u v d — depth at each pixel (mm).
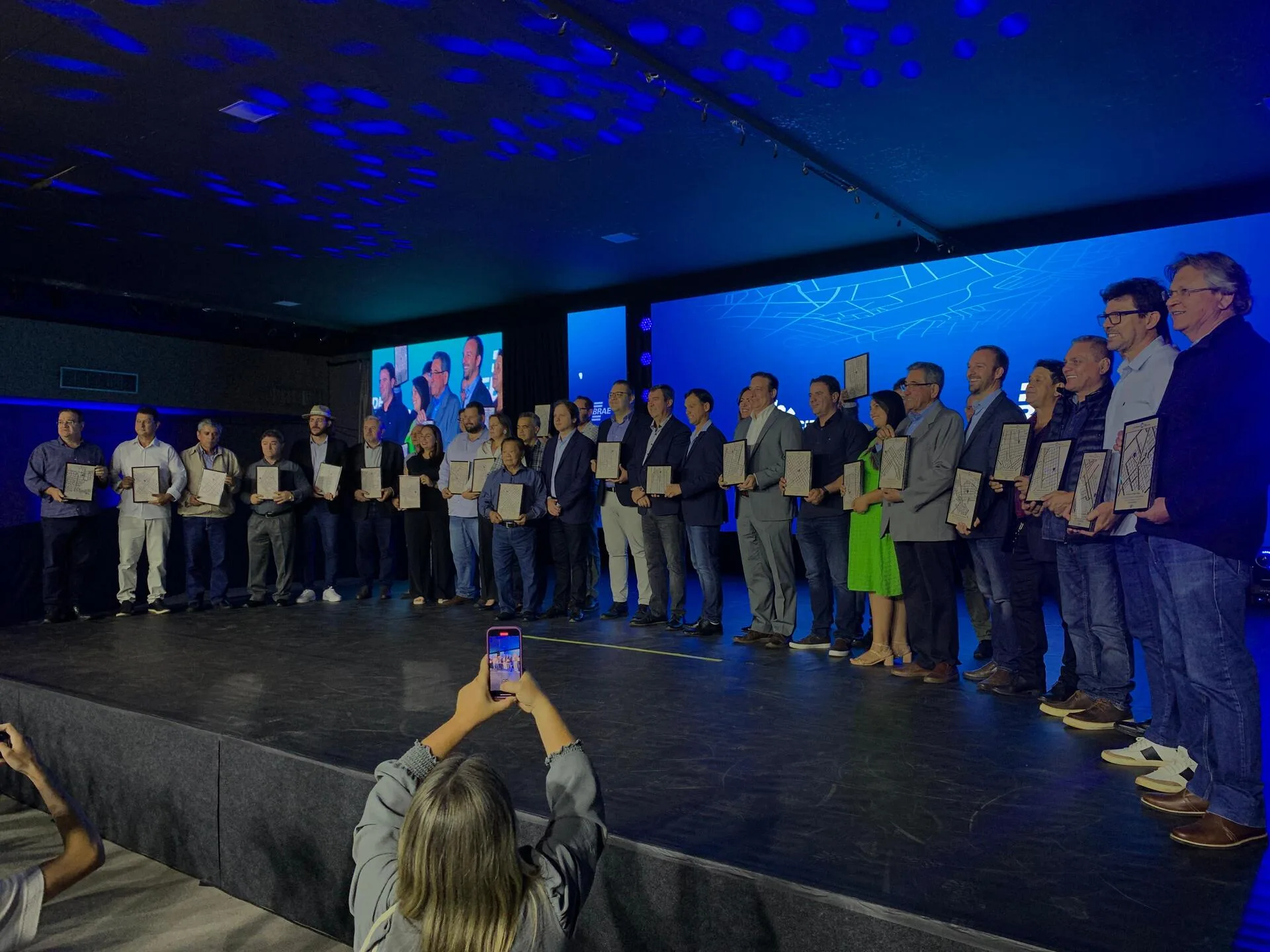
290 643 4848
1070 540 3012
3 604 6652
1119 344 2668
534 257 7559
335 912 2508
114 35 3785
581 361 9273
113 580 6895
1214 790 2059
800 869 1860
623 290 8961
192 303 8969
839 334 7797
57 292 7996
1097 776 2516
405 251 7219
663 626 5410
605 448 5633
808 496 4441
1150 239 6383
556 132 4887
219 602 6406
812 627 5242
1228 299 2135
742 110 4695
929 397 3926
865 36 3951
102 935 2525
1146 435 2213
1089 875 1845
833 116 4793
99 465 6066
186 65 4055
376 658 4406
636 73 4211
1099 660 3121
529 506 5773
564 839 1266
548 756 1392
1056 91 4480
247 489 6480
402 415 10438
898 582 4129
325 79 4234
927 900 1709
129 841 3178
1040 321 6848
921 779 2494
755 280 8195
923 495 3783
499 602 6027
